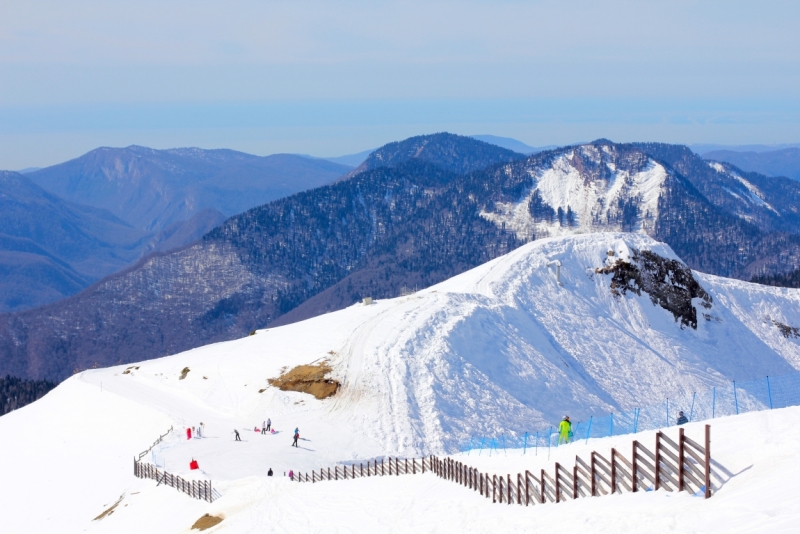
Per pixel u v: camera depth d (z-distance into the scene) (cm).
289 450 6025
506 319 8994
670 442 1831
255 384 7931
